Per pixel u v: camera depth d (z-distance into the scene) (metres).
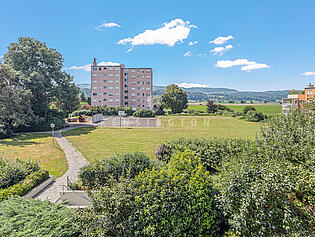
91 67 60.31
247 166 4.45
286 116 6.12
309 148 4.88
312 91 27.62
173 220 4.17
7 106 21.34
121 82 62.34
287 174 4.33
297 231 3.78
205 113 52.56
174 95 69.62
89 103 69.00
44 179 8.75
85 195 6.36
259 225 3.87
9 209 4.39
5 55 25.09
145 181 4.58
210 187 4.84
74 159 12.56
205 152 8.83
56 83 29.25
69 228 4.16
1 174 7.29
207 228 4.32
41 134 22.36
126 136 20.48
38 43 27.20
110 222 4.18
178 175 4.68
